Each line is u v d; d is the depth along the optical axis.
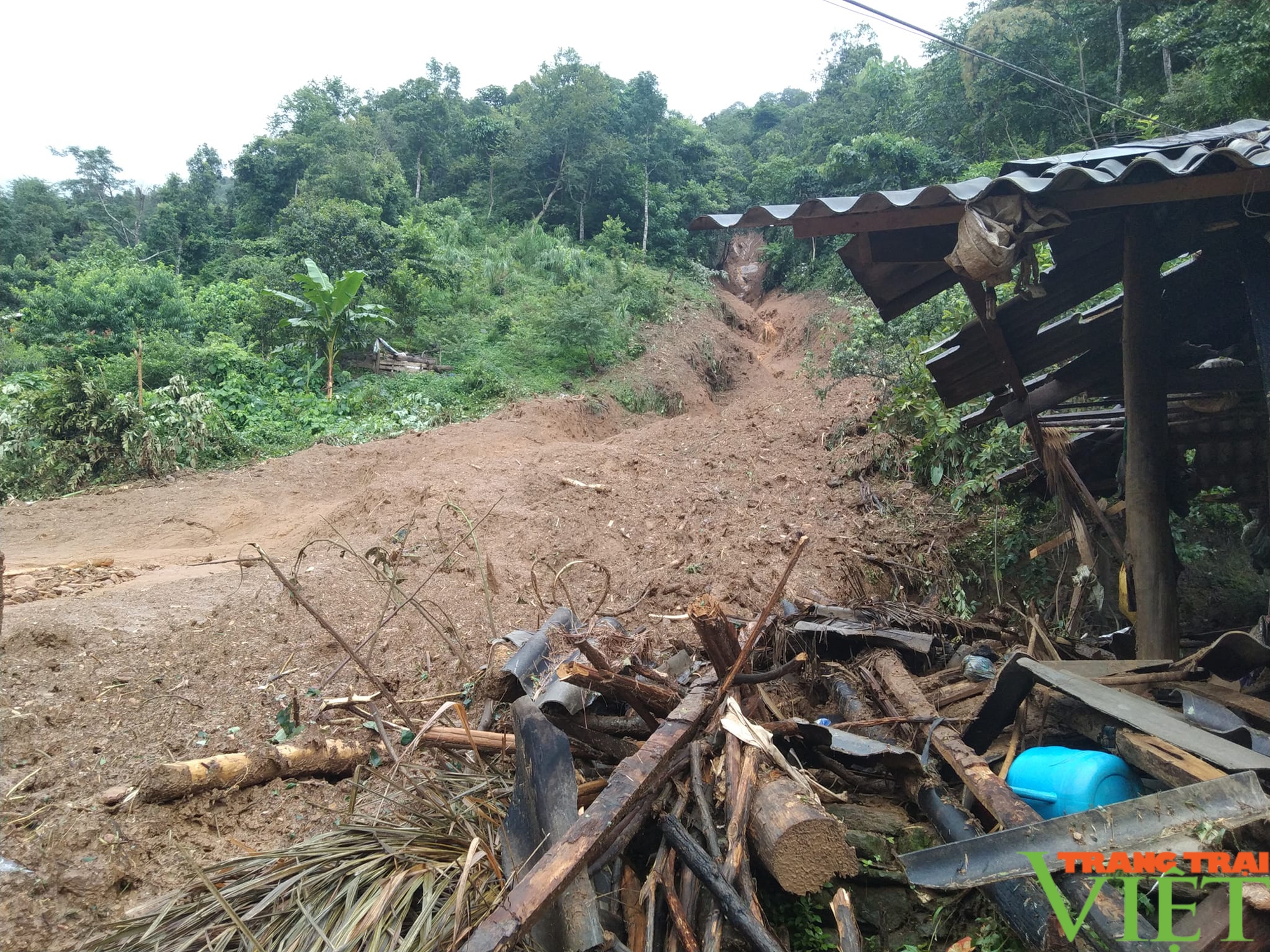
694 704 3.94
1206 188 4.15
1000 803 3.39
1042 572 8.08
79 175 73.88
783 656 5.58
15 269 36.97
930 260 5.22
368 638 6.14
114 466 14.09
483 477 11.17
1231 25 14.93
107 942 3.00
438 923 2.88
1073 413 8.49
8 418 14.05
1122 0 23.28
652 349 26.41
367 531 9.77
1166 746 3.56
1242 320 6.21
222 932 2.99
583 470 11.99
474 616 6.66
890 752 3.91
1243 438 6.27
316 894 3.11
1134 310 5.42
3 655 5.41
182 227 42.03
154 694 5.13
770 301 39.28
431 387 21.05
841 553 8.25
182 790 4.02
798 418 14.39
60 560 9.54
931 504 9.60
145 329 23.69
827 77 54.19
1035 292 4.87
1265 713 3.94
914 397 10.65
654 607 7.04
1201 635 6.69
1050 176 4.27
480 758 3.97
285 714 4.62
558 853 2.85
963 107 31.47
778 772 3.68
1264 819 2.79
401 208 38.75
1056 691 4.45
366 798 4.11
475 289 28.50
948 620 6.24
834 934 3.61
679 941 3.09
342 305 19.92
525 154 44.50
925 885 3.05
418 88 53.72
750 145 62.50
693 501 10.34
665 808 3.56
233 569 8.50
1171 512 8.10
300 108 51.00
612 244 39.34
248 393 19.11
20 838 3.64
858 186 32.31
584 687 3.81
